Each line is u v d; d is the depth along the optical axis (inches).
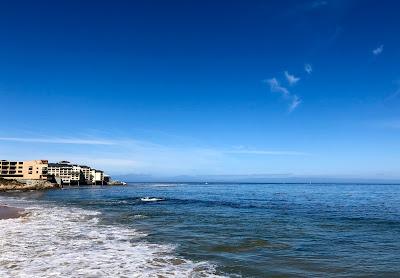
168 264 782.5
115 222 1518.2
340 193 5418.3
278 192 5841.5
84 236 1132.5
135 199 3503.9
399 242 1058.1
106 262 790.5
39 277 668.1
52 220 1565.0
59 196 4254.4
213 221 1568.7
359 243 1041.5
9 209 2151.8
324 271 735.7
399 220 1627.7
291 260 824.9
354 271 737.6
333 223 1505.9
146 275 695.1
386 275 709.9
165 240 1072.8
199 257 850.1
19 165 7834.6
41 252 882.8
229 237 1131.3
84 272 707.4
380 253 904.9
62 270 719.1
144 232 1227.9
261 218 1695.4
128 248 946.1
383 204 2822.3
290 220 1619.1
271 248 959.6
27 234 1159.0
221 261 812.0
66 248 936.3
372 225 1449.3
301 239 1102.4
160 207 2437.3
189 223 1492.4
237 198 3745.1
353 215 1871.3
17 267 738.2
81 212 2003.0
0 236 1114.7
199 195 4552.2
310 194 4965.6
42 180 7450.8
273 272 725.9
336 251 925.8
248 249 945.5
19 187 6614.2
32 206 2513.5
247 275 703.7
